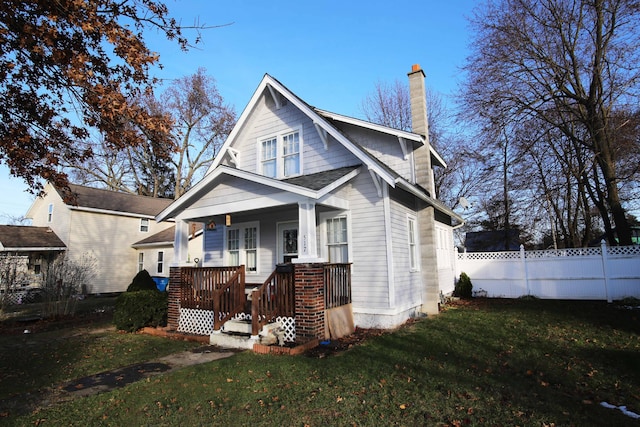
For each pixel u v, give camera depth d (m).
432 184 12.49
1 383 5.88
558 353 6.59
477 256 16.34
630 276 13.49
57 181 8.02
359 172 10.02
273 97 12.26
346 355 6.69
